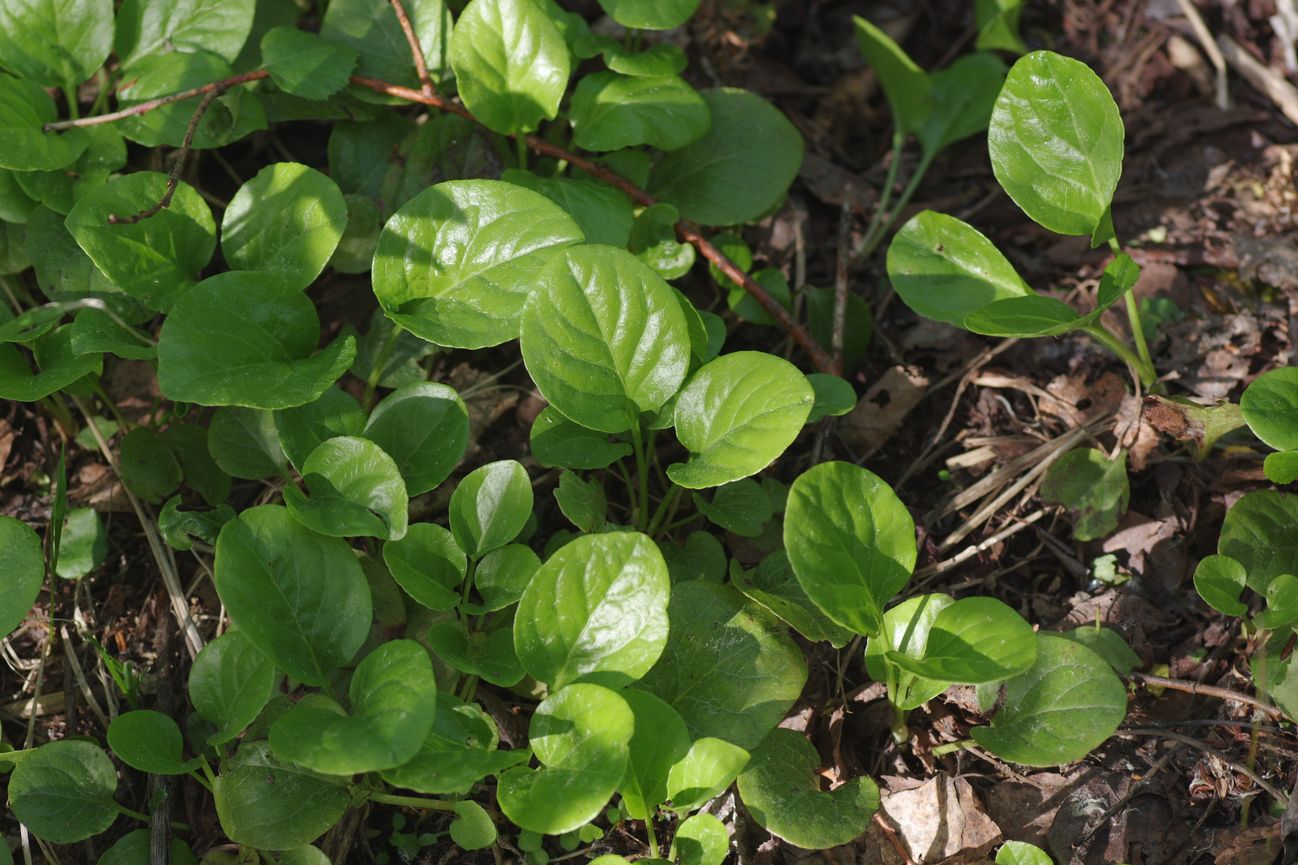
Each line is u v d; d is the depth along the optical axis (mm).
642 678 751
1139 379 803
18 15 801
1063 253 852
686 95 813
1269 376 758
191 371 742
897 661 728
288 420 759
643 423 775
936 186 881
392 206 819
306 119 823
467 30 793
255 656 738
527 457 810
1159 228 855
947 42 915
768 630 756
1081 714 734
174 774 747
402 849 750
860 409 819
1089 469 796
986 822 748
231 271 762
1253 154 873
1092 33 908
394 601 769
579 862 750
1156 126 881
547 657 732
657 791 729
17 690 780
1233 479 797
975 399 825
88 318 770
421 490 756
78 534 787
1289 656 758
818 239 862
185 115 801
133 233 770
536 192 771
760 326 839
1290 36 891
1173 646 777
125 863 740
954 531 801
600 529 758
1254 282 838
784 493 795
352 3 828
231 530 733
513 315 760
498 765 713
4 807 758
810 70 905
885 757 765
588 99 815
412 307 766
